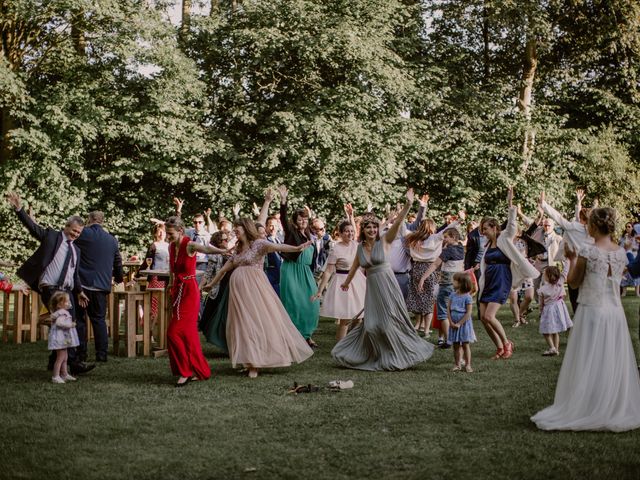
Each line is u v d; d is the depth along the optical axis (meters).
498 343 8.66
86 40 21.69
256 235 7.86
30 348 9.75
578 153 25.52
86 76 21.03
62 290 7.96
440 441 5.04
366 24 23.86
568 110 28.73
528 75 26.66
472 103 25.70
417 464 4.54
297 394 6.66
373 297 8.07
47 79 21.89
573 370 5.40
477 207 25.39
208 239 12.09
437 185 25.83
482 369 7.96
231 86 23.48
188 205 22.56
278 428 5.44
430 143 24.08
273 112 22.72
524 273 8.41
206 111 22.16
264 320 7.66
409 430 5.34
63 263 8.01
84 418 5.79
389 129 23.72
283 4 22.80
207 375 7.46
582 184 26.59
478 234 10.38
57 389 6.98
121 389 6.97
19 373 7.89
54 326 7.34
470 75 27.33
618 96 28.70
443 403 6.23
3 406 6.24
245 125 23.98
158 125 20.72
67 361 7.73
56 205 20.42
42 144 19.64
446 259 9.74
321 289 9.38
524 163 25.05
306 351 7.95
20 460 4.70
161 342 9.39
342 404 6.23
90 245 8.66
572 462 4.54
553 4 25.17
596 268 5.36
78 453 4.84
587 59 27.44
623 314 5.44
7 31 21.06
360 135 22.33
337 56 23.25
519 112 25.78
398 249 10.53
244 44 22.94
